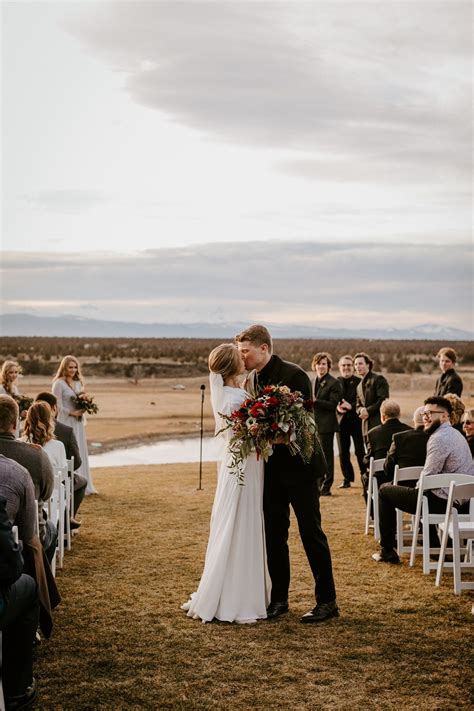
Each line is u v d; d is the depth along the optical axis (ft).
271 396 17.88
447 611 19.52
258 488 18.89
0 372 33.55
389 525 24.67
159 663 16.16
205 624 18.53
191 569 23.65
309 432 17.89
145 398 138.82
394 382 204.33
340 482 44.11
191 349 470.39
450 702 14.35
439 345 654.12
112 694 14.70
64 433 28.43
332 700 14.44
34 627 14.39
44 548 18.89
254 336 19.17
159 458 63.00
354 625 18.44
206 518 31.65
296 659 16.35
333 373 262.26
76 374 37.09
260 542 18.92
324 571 18.90
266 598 19.27
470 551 22.86
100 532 28.96
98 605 20.03
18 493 15.29
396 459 25.98
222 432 18.93
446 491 23.43
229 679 15.37
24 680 14.28
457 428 28.96
